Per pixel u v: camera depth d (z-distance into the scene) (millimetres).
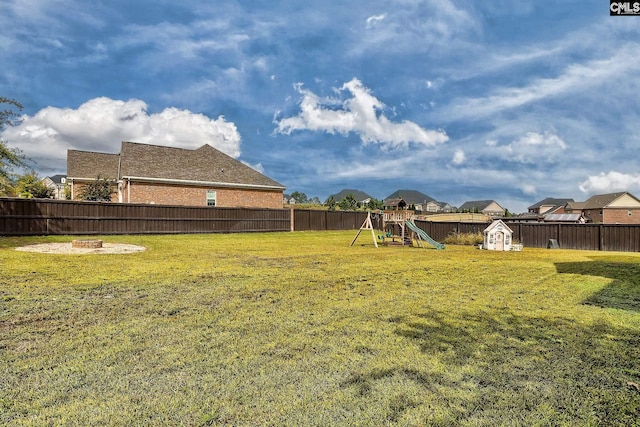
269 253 11227
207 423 1955
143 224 17547
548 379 2527
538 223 16766
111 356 2879
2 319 3836
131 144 23672
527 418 2031
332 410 2102
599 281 6707
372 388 2379
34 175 24672
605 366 2752
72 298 4824
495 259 10586
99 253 10117
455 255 11844
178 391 2314
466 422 1990
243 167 27406
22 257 8703
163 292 5293
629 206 46688
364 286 5957
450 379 2520
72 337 3318
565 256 11922
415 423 1976
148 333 3451
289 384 2426
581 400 2238
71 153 25078
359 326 3730
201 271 7309
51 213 15094
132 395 2256
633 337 3438
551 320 4016
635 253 13594
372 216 28344
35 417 1992
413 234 18000
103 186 22188
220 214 20172
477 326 3770
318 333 3492
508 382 2479
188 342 3217
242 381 2461
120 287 5594
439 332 3557
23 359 2799
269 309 4391
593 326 3795
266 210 22281
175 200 22797
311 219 24781
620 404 2189
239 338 3332
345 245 15242
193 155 25625
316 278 6656
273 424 1954
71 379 2469
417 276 7098
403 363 2785
